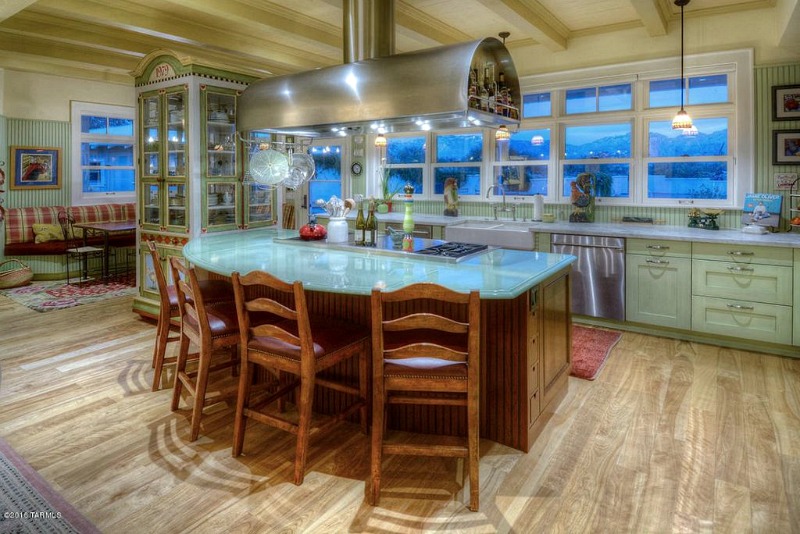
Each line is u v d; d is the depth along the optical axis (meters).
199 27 5.09
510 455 2.52
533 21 4.51
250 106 4.07
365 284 2.40
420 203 6.55
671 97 4.86
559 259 3.08
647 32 4.84
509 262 2.99
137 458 2.48
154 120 4.87
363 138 7.00
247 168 5.03
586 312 4.71
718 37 4.54
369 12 3.61
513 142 5.81
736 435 2.68
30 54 5.50
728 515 2.04
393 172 6.86
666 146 4.96
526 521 2.03
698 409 2.99
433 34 5.02
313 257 3.22
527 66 5.53
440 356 2.08
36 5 3.97
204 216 4.66
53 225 7.27
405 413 2.79
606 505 2.12
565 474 2.35
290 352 2.34
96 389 3.31
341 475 2.36
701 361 3.81
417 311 2.68
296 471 2.28
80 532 1.94
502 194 5.91
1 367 3.70
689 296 4.21
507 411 2.59
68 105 7.58
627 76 4.98
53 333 4.56
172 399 3.01
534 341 2.60
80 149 7.77
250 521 2.03
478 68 3.44
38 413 2.95
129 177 8.47
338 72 3.54
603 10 4.57
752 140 4.46
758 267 3.90
